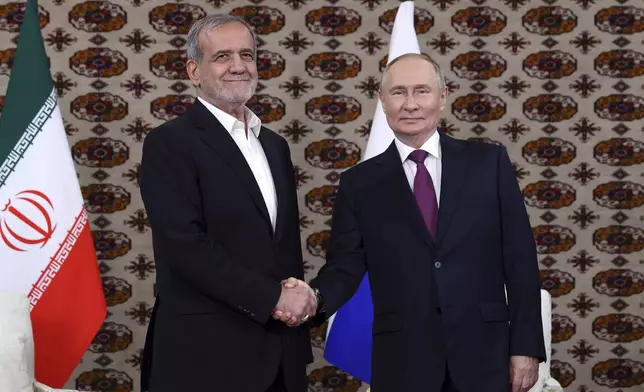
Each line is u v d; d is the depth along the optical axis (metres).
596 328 4.66
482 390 2.32
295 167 4.59
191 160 2.48
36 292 3.40
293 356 2.53
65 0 4.46
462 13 4.58
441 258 2.37
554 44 4.60
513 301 2.39
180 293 2.48
